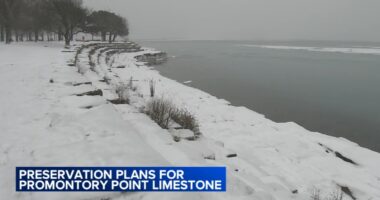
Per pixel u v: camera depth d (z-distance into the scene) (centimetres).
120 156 429
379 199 743
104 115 618
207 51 8325
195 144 637
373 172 903
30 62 1631
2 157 454
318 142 1138
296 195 649
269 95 2255
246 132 1200
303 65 4600
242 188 451
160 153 508
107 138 493
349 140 1346
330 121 1631
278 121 1598
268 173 779
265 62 4997
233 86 2589
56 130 545
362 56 6981
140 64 3825
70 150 441
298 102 2052
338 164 948
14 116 660
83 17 4150
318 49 10594
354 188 784
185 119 829
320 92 2439
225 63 4678
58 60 1755
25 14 4662
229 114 1473
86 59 2053
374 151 1130
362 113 1808
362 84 2891
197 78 2975
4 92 887
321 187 781
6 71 1291
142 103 970
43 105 742
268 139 1134
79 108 693
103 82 1163
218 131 1187
